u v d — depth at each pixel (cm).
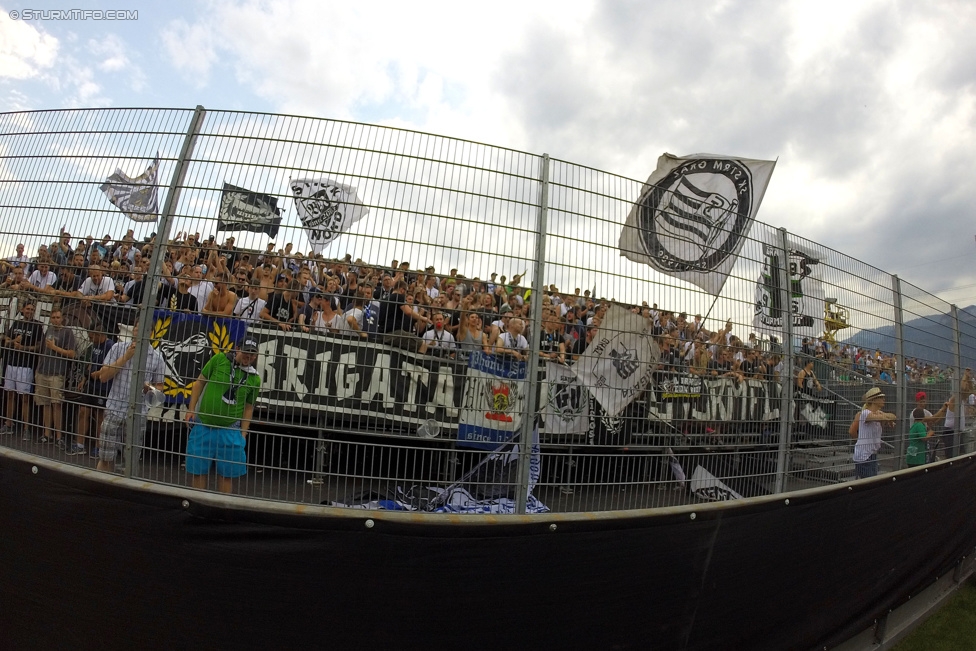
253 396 307
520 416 320
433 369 313
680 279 379
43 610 296
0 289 353
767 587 386
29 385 333
